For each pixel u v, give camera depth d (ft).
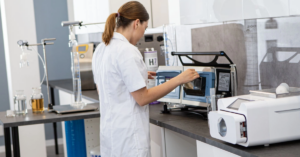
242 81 7.41
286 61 6.27
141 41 10.60
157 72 7.30
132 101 5.83
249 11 5.87
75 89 8.43
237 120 4.45
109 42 5.88
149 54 9.09
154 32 10.66
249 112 4.43
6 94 16.22
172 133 6.93
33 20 12.51
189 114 7.13
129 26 5.98
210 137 5.19
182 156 7.07
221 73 6.26
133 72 5.57
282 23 6.29
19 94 7.80
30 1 12.44
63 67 17.13
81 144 9.10
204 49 8.50
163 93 5.79
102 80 6.01
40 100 8.00
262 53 6.84
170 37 9.37
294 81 6.13
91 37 13.17
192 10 7.20
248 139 4.43
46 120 7.22
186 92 6.81
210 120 5.03
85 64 12.14
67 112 7.72
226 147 4.75
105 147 6.17
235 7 6.04
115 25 5.89
